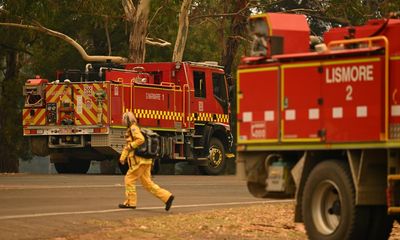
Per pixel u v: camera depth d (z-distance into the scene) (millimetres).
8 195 45719
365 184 28062
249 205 42250
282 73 30078
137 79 70000
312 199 29453
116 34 112125
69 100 68750
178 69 73750
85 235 31125
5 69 112125
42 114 69750
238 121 31344
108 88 67562
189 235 31969
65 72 69938
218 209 39969
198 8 112938
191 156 73875
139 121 69500
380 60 27641
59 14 100312
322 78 29000
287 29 30953
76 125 68500
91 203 41812
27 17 93812
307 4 109000
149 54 110562
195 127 74375
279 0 101562
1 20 96312
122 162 39312
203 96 74938
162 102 71625
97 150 68312
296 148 29703
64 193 47312
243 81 31219
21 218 34938
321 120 29000
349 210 28250
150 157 39031
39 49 108625
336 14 92125
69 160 73375
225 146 76875
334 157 29625
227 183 58531
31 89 69938
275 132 30281
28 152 112438
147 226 33656
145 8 91250
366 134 27828
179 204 42531
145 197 46125
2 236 30312
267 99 30531
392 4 59531
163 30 100375
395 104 27266
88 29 109250
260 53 30906
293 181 30875
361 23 89062
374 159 28125
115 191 48906
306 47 31109
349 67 28344
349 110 28266
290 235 32500
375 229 28906
